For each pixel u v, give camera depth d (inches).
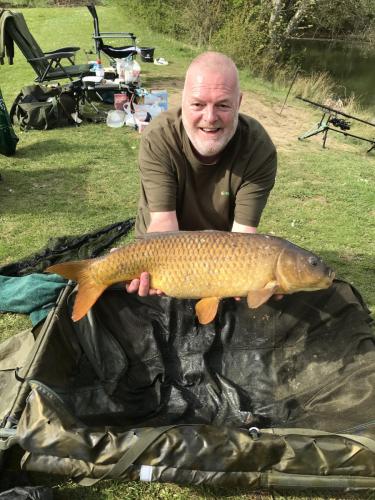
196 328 95.3
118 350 89.7
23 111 228.8
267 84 438.0
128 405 86.0
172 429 60.1
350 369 82.0
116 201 164.9
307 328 90.4
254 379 92.0
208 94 72.9
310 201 180.9
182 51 504.7
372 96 482.0
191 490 70.2
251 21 500.4
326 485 60.5
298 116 334.0
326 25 642.8
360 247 147.3
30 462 60.4
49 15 678.5
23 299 103.9
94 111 261.6
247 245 66.4
